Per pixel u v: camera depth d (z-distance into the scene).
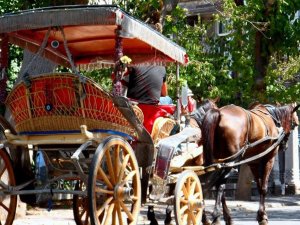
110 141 17.95
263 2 44.56
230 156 25.03
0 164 19.97
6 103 19.55
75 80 18.23
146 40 19.22
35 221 30.17
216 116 24.72
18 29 18.61
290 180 60.66
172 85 40.16
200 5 62.69
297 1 44.03
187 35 47.62
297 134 61.03
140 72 21.31
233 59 46.69
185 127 22.39
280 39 44.81
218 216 24.34
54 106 18.53
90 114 18.39
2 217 25.91
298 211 42.28
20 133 19.42
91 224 17.47
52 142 18.64
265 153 26.73
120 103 17.92
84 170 19.28
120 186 18.28
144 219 33.19
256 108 28.08
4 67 19.47
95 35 20.33
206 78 47.59
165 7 35.50
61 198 37.19
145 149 19.50
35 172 20.19
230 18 46.09
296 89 44.66
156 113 21.28
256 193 57.59
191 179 21.28
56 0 35.22
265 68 45.53
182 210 20.50
